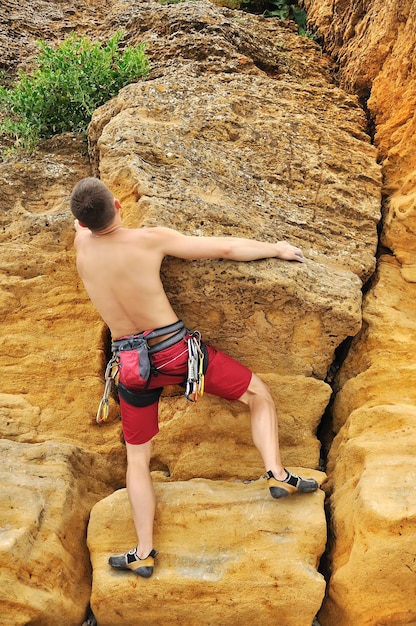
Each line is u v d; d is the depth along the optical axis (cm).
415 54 487
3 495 356
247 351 416
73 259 446
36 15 758
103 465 414
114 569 358
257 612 348
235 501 368
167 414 421
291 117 502
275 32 714
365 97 592
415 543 328
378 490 343
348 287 414
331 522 373
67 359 430
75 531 374
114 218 355
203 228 404
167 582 348
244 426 411
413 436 363
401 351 414
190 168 439
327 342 413
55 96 554
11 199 487
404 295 444
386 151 512
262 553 350
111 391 432
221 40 616
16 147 557
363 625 346
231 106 495
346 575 344
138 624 360
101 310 364
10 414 416
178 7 674
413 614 341
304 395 415
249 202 440
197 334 373
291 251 404
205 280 388
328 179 465
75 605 357
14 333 435
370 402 405
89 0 813
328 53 696
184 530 363
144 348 353
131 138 439
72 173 512
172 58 612
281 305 399
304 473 395
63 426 420
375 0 579
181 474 410
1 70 675
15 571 334
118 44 668
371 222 457
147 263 355
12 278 443
